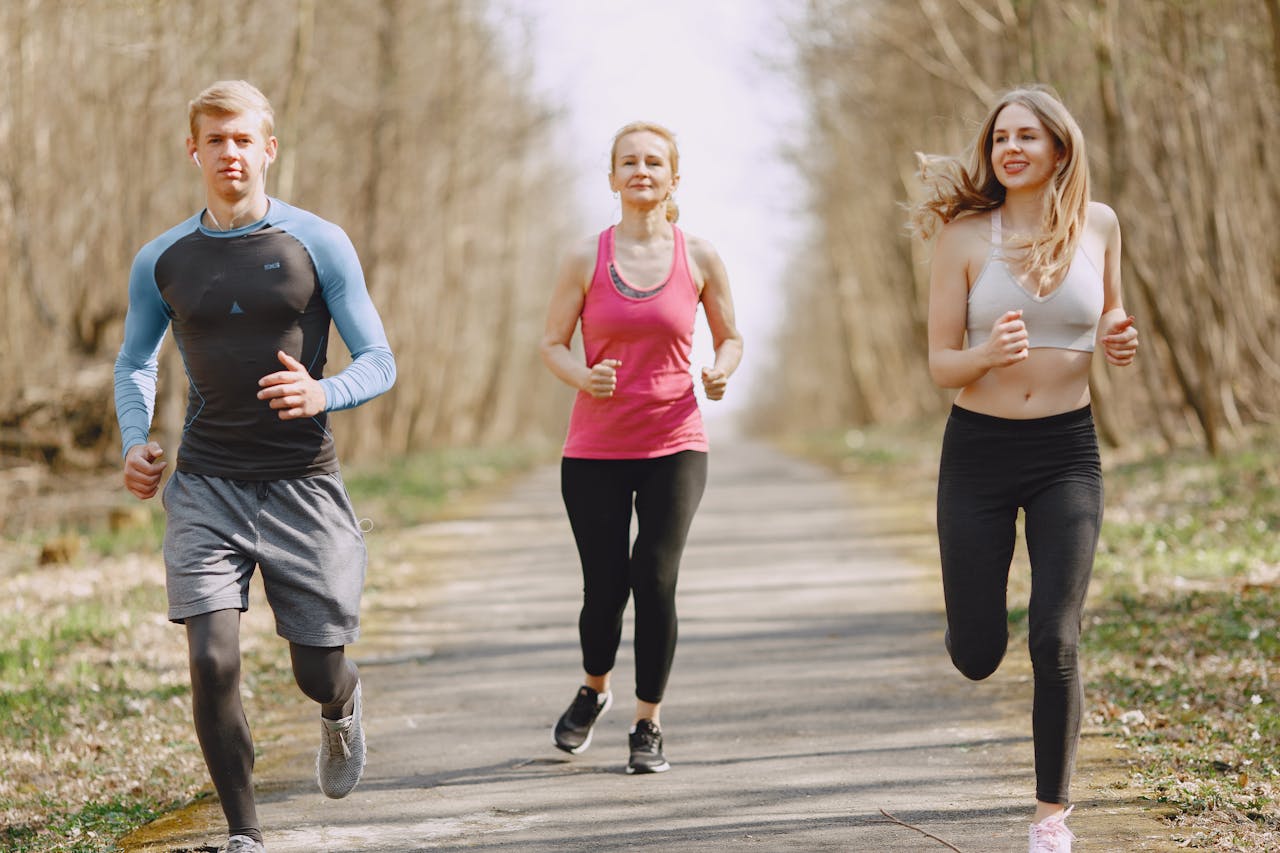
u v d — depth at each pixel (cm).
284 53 2102
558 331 609
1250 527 1237
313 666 475
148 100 1836
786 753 642
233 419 465
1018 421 470
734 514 1769
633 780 605
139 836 539
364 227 2684
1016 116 473
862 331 5112
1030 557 469
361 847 518
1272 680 733
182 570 455
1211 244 1795
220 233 467
